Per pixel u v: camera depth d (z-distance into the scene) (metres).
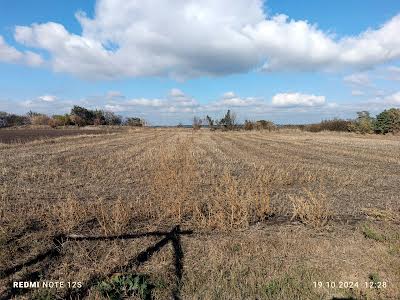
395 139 42.97
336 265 6.79
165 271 6.38
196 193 12.20
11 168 16.75
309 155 24.77
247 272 6.44
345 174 16.48
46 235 7.82
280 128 74.38
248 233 8.22
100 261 6.65
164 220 9.07
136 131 65.25
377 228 8.67
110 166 17.94
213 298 5.62
